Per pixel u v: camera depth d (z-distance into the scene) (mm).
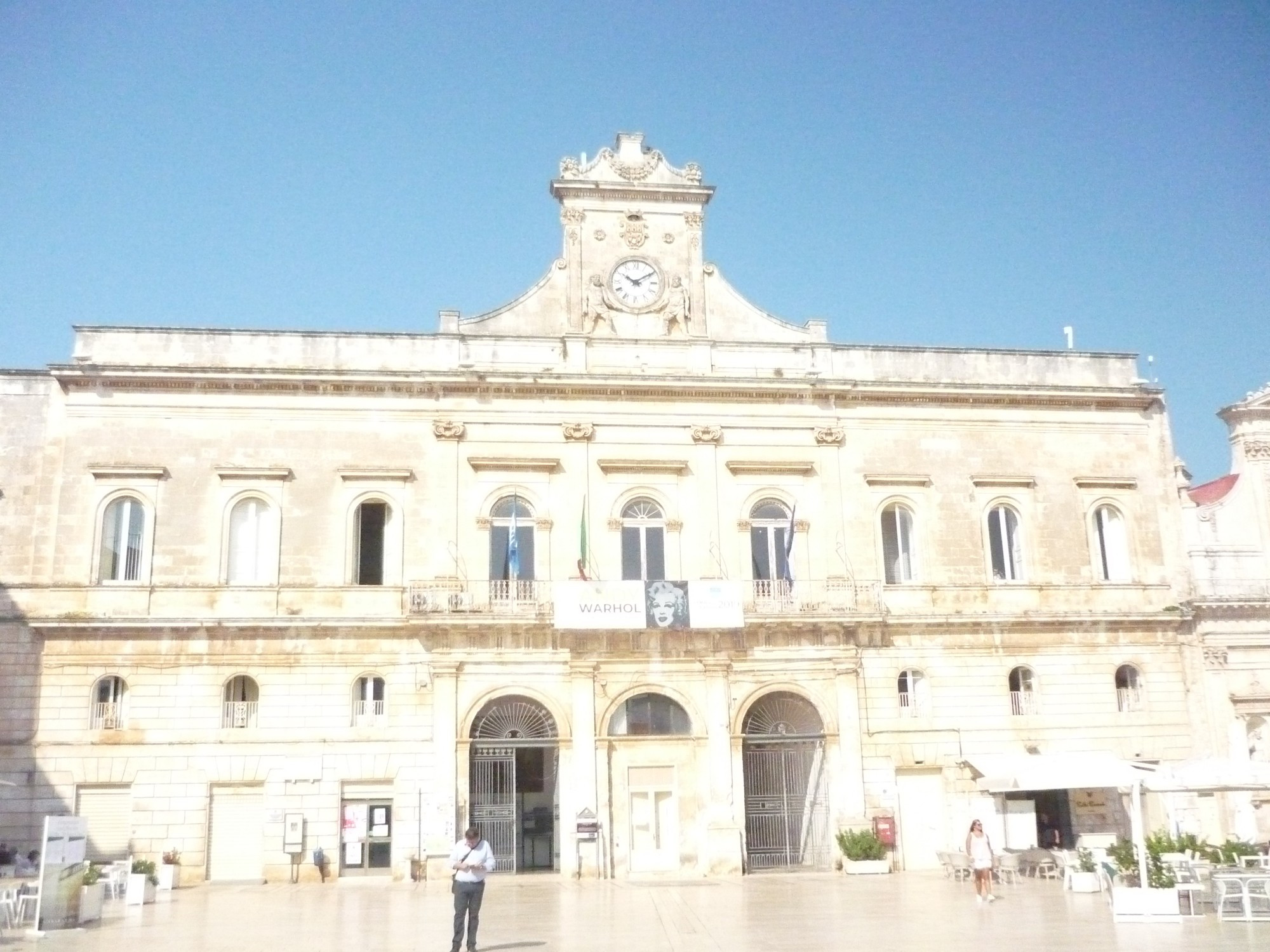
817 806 41938
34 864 36844
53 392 41125
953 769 42438
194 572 40250
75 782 38344
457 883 22625
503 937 25031
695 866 40219
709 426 43844
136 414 41188
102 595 39625
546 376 42969
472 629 40344
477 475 42469
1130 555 45531
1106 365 47500
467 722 40062
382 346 43125
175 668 39469
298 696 39844
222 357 42156
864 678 42656
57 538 39938
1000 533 45312
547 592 41594
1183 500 46469
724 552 43125
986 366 46500
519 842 44188
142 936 25406
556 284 44781
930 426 45469
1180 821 42719
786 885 36594
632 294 45000
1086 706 43781
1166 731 44031
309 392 42156
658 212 45750
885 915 28125
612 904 31469
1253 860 30609
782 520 44062
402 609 40875
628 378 43406
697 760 40969
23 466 40375
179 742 39000
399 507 41719
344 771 39531
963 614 43469
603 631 40875
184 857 38219
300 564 40812
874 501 44344
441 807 39344
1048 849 39969
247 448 41500
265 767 39250
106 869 34094
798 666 42125
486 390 43000
